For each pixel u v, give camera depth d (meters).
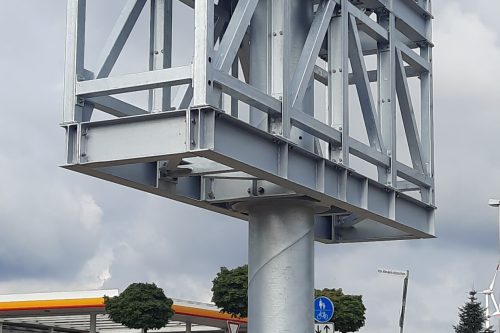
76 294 75.12
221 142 18.45
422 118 26.98
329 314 27.14
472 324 95.19
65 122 19.22
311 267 22.64
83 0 19.83
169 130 18.33
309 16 23.27
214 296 69.12
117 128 18.80
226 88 18.72
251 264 22.61
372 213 23.72
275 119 20.47
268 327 22.06
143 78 18.80
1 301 76.81
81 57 19.66
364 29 24.31
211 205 23.23
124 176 20.81
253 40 21.97
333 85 22.80
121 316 73.00
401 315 44.69
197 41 18.19
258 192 22.27
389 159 24.56
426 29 27.39
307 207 22.69
